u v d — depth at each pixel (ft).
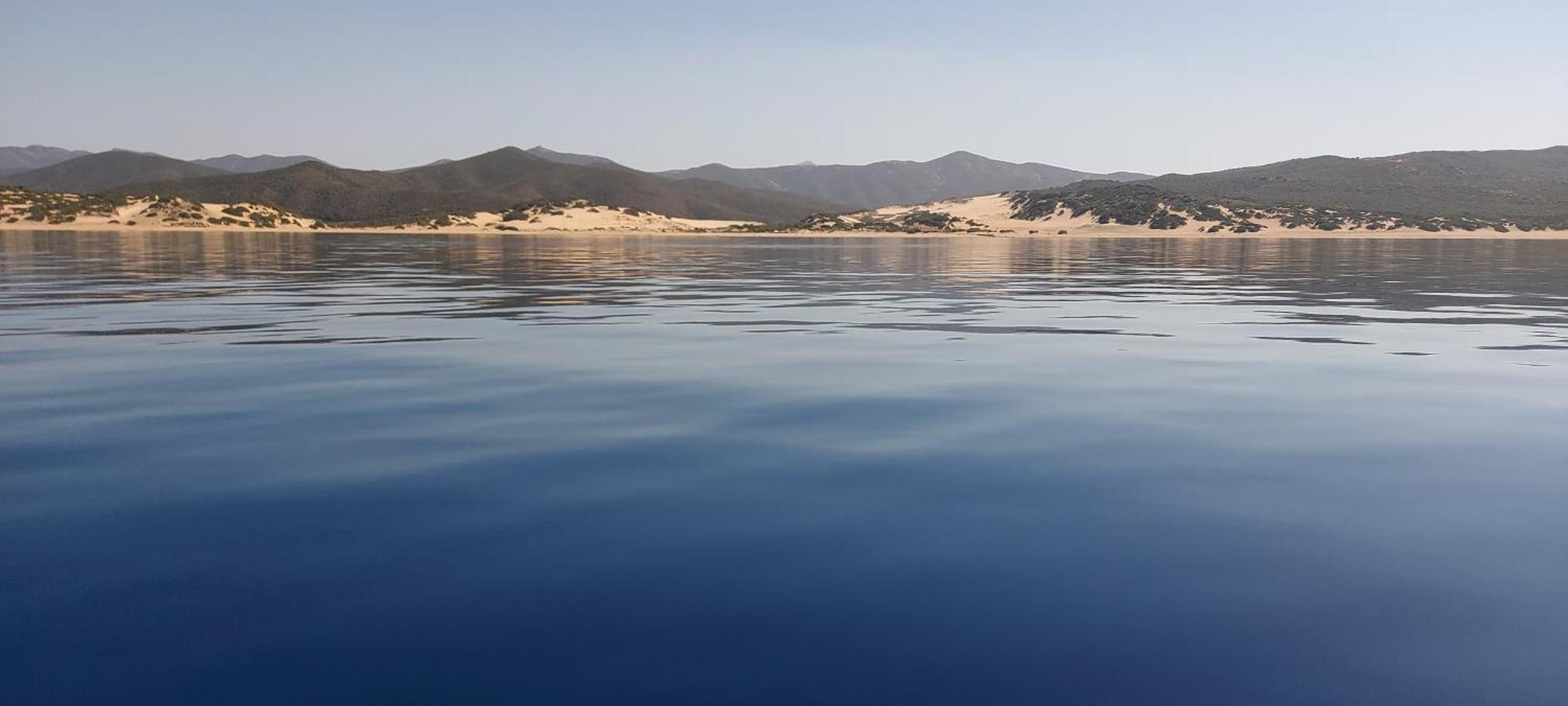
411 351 34.22
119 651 10.76
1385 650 10.98
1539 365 32.04
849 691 10.00
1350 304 55.93
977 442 20.66
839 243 209.36
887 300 57.88
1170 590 12.56
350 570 13.07
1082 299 59.62
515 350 34.81
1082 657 10.75
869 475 17.92
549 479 17.54
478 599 12.14
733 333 40.29
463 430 21.57
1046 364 31.86
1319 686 10.18
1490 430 22.02
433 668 10.41
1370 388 27.58
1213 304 55.83
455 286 67.87
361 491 16.69
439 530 14.69
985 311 50.90
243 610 11.81
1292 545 14.24
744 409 24.07
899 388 27.27
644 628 11.38
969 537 14.51
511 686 10.07
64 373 29.14
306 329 40.68
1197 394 26.45
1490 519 15.49
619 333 40.01
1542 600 12.32
